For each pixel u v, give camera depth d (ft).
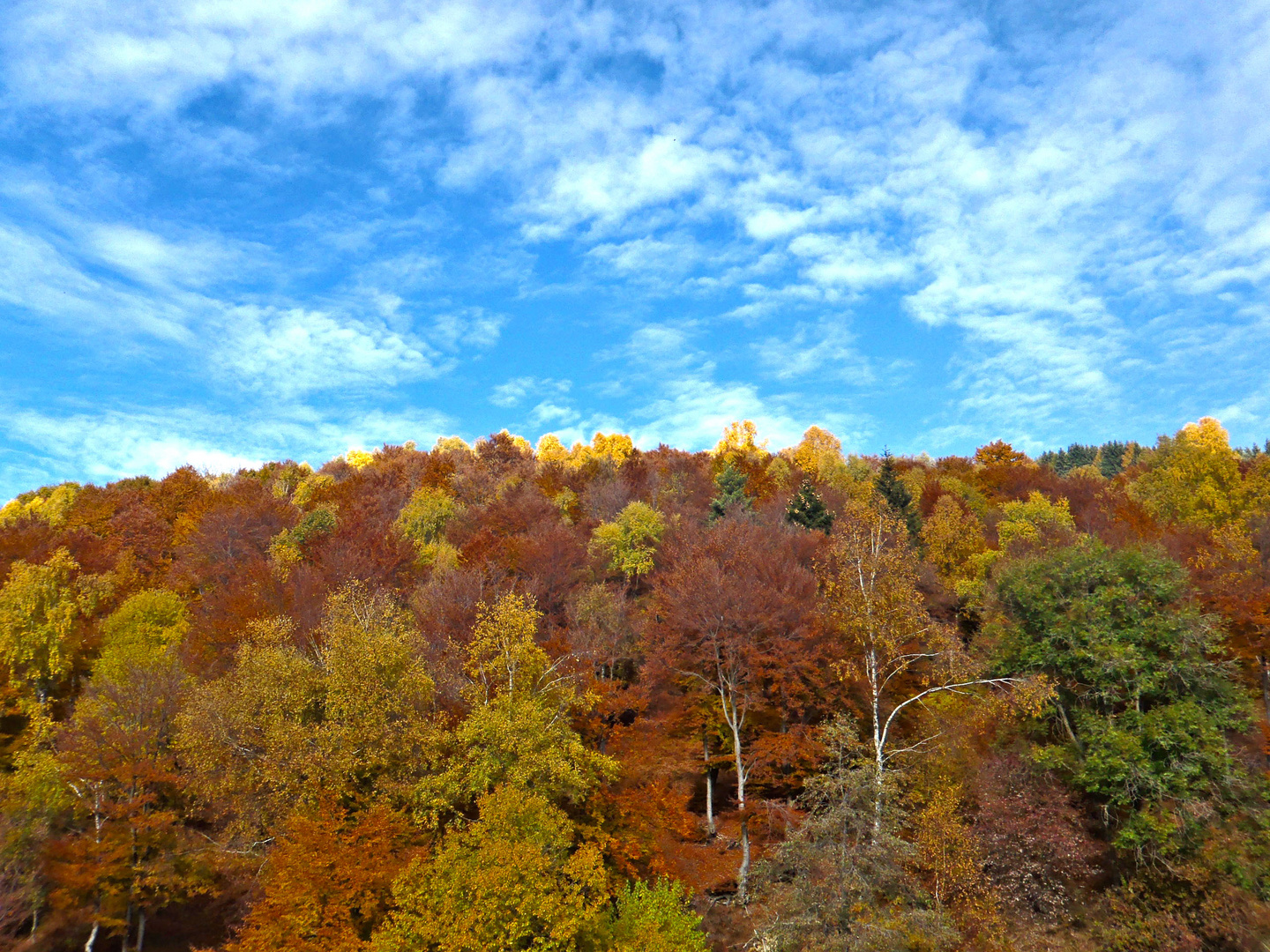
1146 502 194.90
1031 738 88.94
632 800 87.45
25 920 76.38
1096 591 87.86
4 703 106.32
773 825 100.17
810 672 109.40
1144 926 72.02
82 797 81.82
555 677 96.12
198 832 87.25
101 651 122.93
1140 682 81.10
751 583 118.11
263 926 69.92
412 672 88.28
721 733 114.73
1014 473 268.62
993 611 107.45
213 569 164.04
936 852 73.15
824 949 63.26
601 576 163.43
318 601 131.23
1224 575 113.60
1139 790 78.13
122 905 78.54
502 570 156.15
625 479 250.78
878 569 100.37
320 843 70.64
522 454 337.72
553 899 63.52
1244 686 91.50
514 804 70.38
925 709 101.65
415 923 64.39
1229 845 71.20
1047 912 76.23
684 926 73.10
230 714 84.94
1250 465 204.03
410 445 359.05
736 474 230.48
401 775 82.89
